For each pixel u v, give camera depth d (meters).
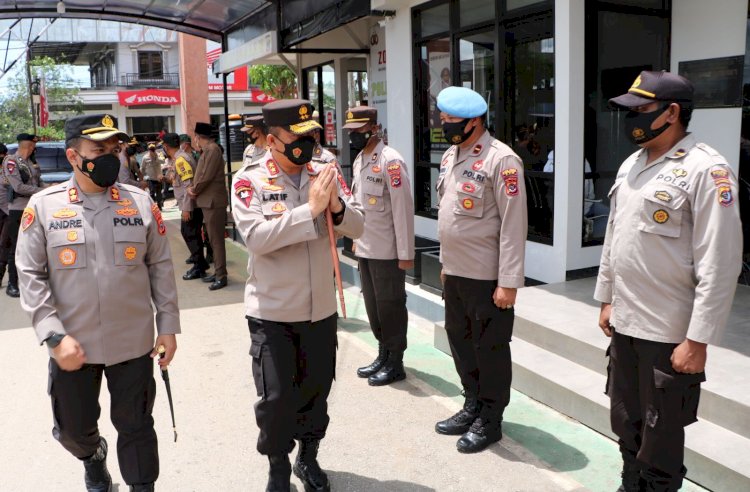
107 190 2.74
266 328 2.95
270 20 10.07
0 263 7.60
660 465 2.58
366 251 4.39
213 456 3.56
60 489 3.30
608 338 4.14
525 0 5.89
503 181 3.31
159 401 4.30
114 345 2.70
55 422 2.79
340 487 3.20
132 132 33.59
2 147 7.94
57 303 2.67
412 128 7.64
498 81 6.22
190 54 18.75
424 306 5.96
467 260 3.45
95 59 36.00
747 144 5.02
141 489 2.82
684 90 2.45
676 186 2.44
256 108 33.59
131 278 2.73
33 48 33.00
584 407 3.73
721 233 2.32
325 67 11.95
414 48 7.51
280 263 2.92
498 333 3.46
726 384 3.36
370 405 4.13
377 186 4.32
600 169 5.68
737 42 5.02
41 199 2.67
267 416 2.92
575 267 5.63
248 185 2.96
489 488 3.16
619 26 5.50
